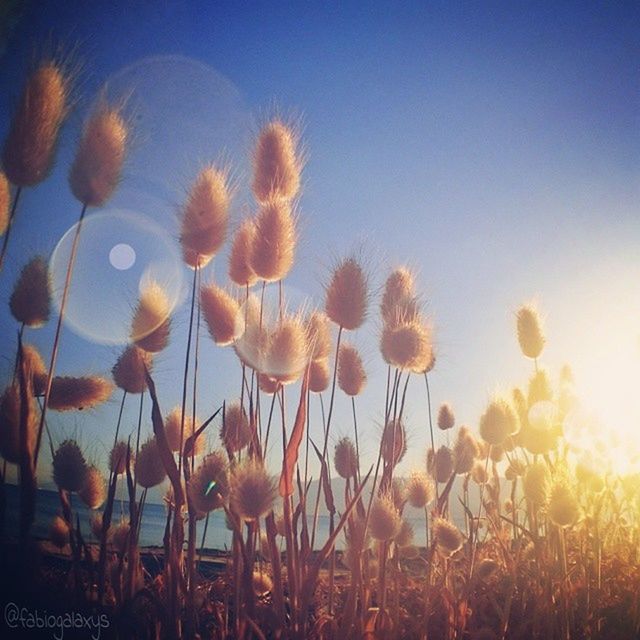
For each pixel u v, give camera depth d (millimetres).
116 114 249
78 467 252
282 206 270
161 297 268
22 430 226
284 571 315
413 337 277
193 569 253
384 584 279
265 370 256
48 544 279
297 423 254
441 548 292
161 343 265
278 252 261
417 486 298
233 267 280
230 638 266
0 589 227
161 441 250
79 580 250
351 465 295
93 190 245
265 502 245
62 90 238
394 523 268
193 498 254
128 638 248
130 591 256
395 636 275
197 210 264
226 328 265
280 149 282
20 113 231
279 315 274
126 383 267
